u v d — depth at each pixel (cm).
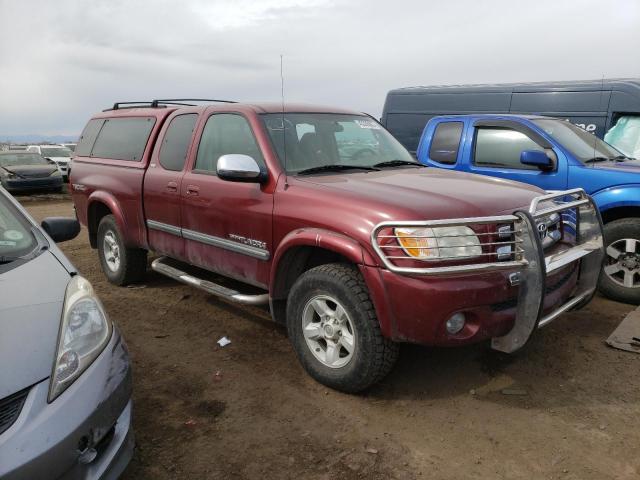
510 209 315
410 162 446
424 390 330
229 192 387
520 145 561
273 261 350
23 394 190
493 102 801
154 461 265
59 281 242
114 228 542
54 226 313
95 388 211
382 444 276
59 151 2283
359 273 310
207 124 436
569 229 362
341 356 328
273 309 370
